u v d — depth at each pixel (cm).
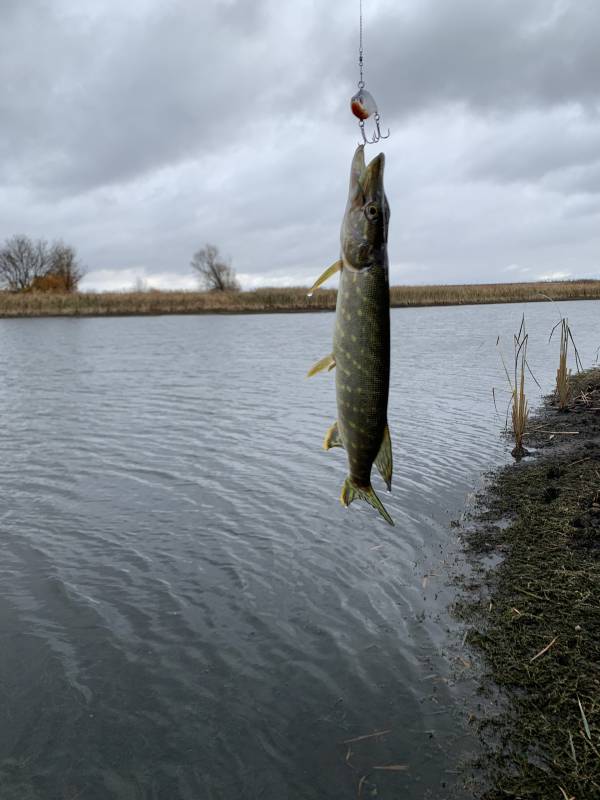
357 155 54
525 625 93
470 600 102
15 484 162
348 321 56
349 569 115
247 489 156
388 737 75
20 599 106
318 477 164
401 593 106
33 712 81
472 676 84
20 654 92
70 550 124
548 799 64
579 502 136
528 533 123
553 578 105
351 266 55
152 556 121
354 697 82
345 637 94
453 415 230
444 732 75
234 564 117
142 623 99
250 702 82
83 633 97
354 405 57
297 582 111
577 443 185
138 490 157
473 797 66
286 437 205
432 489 152
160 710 81
